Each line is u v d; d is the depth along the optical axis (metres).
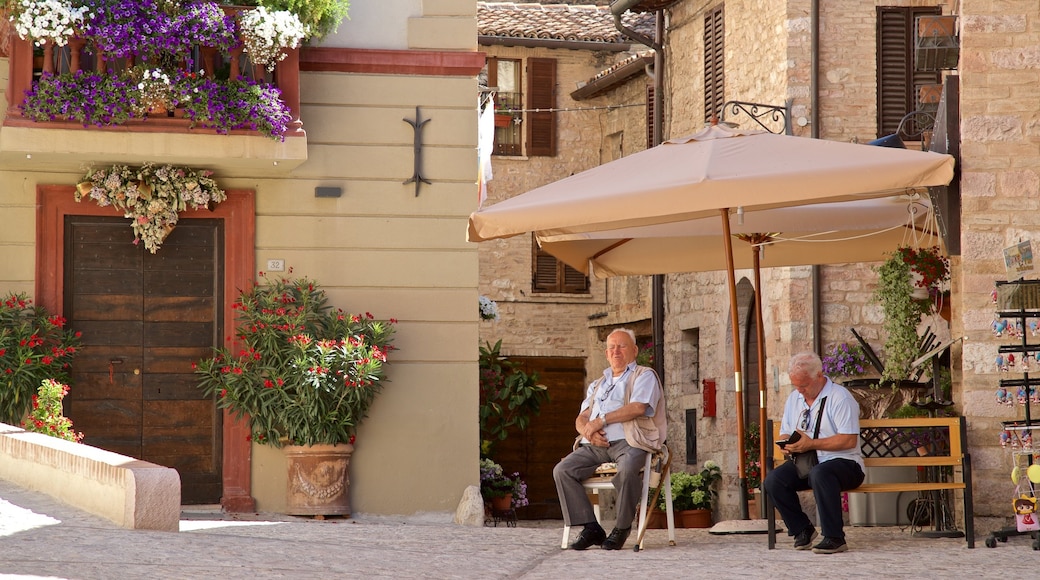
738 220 12.76
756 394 24.44
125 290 15.64
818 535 11.19
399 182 16.14
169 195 15.35
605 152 32.69
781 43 22.05
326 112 16.03
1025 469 11.79
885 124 21.78
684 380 27.48
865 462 10.93
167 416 15.64
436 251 16.17
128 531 10.67
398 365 15.98
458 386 16.09
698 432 26.59
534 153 32.53
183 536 10.62
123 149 14.64
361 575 9.05
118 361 15.57
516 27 32.19
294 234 15.91
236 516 14.98
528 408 19.86
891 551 10.54
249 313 15.41
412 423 15.95
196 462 15.65
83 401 15.46
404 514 15.82
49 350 14.93
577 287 32.72
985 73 12.38
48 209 15.44
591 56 33.03
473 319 16.17
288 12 14.85
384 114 16.16
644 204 11.12
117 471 11.12
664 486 11.82
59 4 14.02
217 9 14.61
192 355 15.74
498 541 11.56
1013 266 11.40
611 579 9.05
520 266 32.31
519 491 19.11
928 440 13.05
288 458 15.39
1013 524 11.76
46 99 14.30
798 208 13.88
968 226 12.28
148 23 14.38
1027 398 11.06
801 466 10.92
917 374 15.97
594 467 11.27
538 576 9.34
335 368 15.18
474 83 16.38
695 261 15.59
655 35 29.33
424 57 16.20
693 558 10.24
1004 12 12.38
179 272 15.77
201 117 14.62
